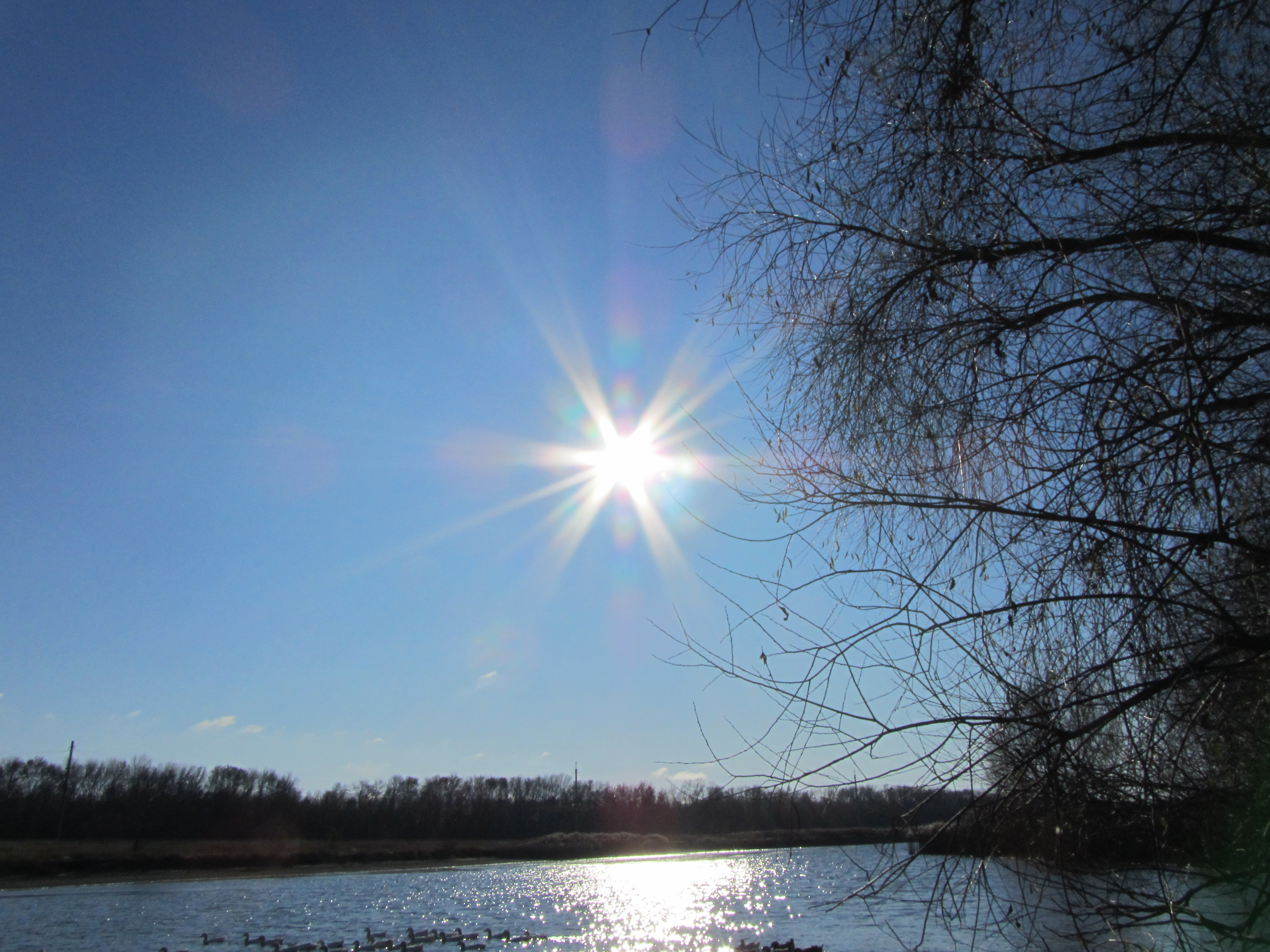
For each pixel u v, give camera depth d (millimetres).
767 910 43781
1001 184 4918
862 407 5242
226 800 92375
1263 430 4387
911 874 4258
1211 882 4059
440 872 78688
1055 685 4266
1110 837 4188
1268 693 4043
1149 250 4688
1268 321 4254
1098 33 5023
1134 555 4188
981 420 4906
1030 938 4078
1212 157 4598
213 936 36656
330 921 42344
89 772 90312
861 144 5332
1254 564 4184
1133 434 4352
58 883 64500
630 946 33406
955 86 4930
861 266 5426
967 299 5055
